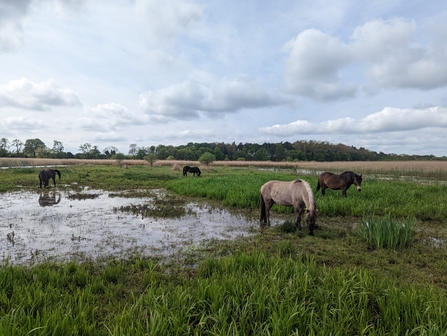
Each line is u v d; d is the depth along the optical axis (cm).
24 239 643
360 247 591
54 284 394
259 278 398
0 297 329
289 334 263
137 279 438
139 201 1177
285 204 766
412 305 313
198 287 361
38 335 252
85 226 764
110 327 286
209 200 1200
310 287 370
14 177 2031
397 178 2216
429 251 569
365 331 277
